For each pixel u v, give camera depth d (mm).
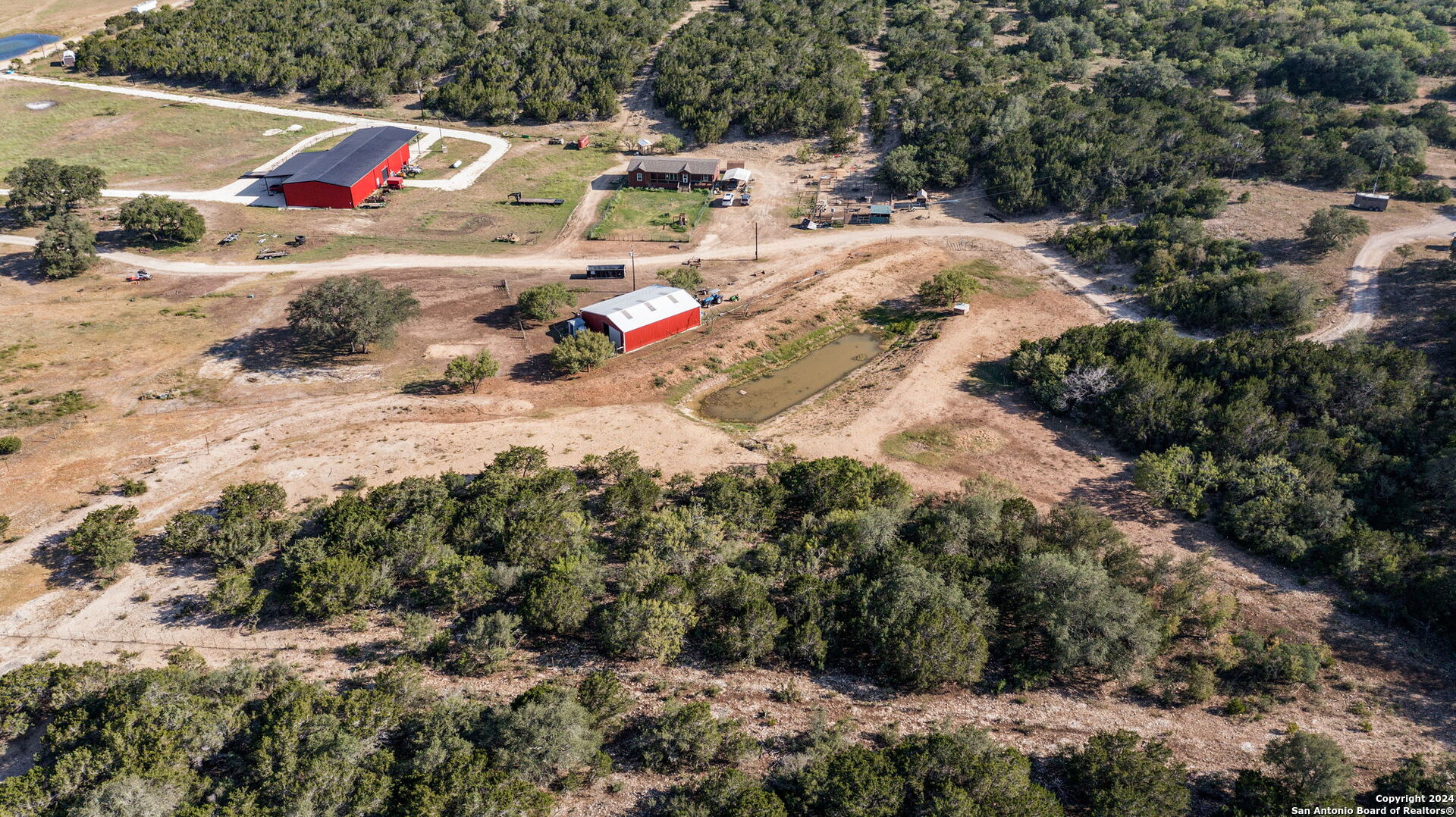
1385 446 79188
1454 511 71250
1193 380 88062
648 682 56719
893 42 199000
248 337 101375
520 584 62312
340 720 49156
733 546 66562
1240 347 89750
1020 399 92500
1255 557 69562
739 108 172375
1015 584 62062
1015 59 190250
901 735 52906
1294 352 86688
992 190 143375
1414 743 52969
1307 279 101125
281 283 115375
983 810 44344
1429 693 57000
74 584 64562
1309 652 58000
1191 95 164875
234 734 49594
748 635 57750
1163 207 127812
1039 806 44781
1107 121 154125
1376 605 63500
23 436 82125
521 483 71625
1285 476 73562
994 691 57125
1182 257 114688
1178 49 196875
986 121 155500
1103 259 121250
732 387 96625
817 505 71750
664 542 65062
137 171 152000
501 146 166625
